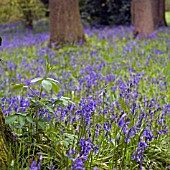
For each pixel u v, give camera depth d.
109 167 3.03
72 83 6.17
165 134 3.79
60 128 3.36
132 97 4.62
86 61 8.86
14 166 2.70
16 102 4.35
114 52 10.38
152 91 5.82
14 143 2.97
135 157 2.96
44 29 22.20
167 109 4.37
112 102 4.59
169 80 6.63
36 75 6.95
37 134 3.07
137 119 3.92
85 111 3.36
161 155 3.47
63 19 12.87
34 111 3.06
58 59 9.61
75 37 12.93
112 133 3.53
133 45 11.63
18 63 9.62
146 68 7.98
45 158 2.97
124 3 22.11
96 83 5.83
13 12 22.00
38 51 11.29
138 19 14.93
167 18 28.62
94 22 22.80
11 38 18.14
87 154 2.74
